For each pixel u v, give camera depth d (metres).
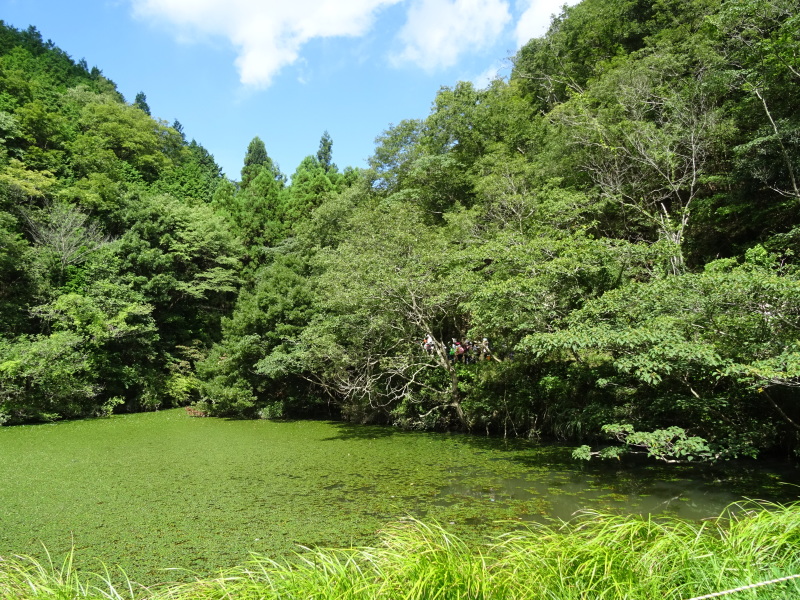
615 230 16.36
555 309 10.37
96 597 3.18
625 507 6.54
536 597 2.68
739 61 13.26
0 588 3.05
